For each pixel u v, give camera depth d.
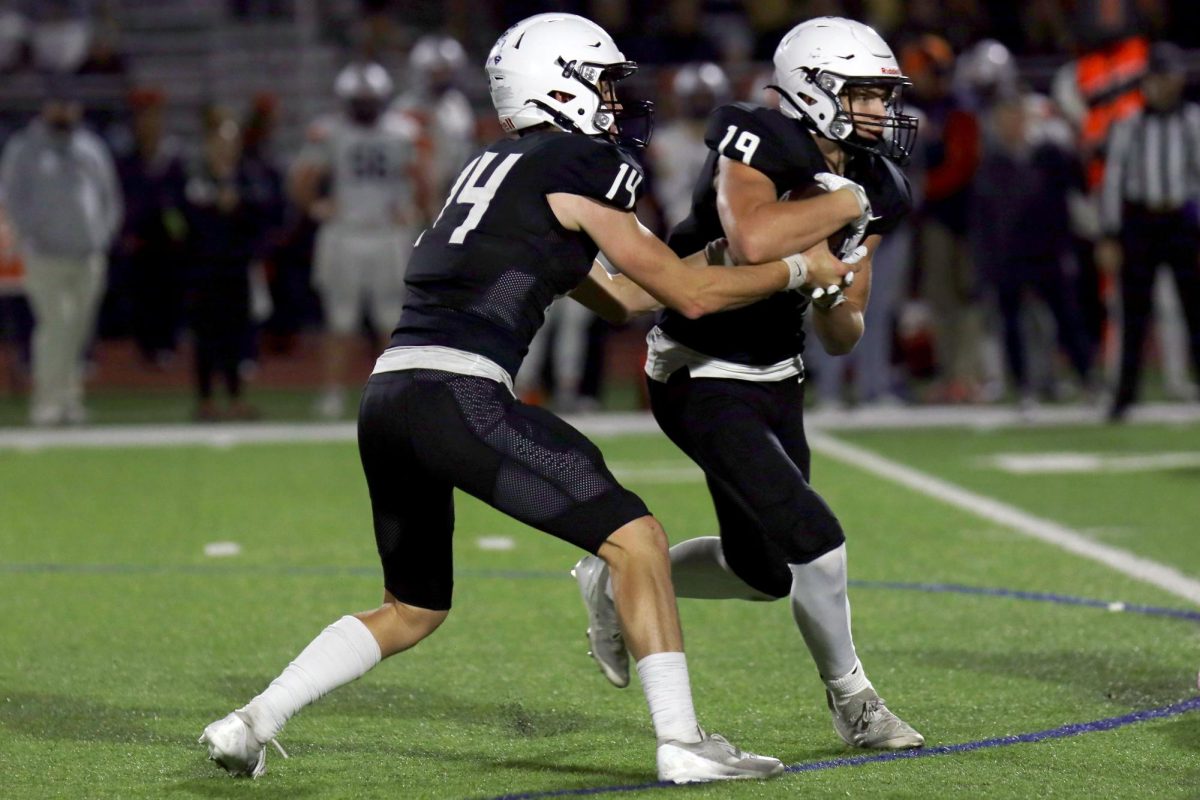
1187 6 52.66
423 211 40.84
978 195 40.22
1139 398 42.44
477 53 58.50
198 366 41.25
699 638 18.77
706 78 39.66
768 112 13.90
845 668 14.12
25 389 48.97
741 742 14.60
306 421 41.50
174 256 48.69
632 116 13.99
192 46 65.50
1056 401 44.00
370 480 13.34
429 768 13.80
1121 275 38.53
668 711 12.62
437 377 12.77
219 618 20.06
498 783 13.25
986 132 40.44
